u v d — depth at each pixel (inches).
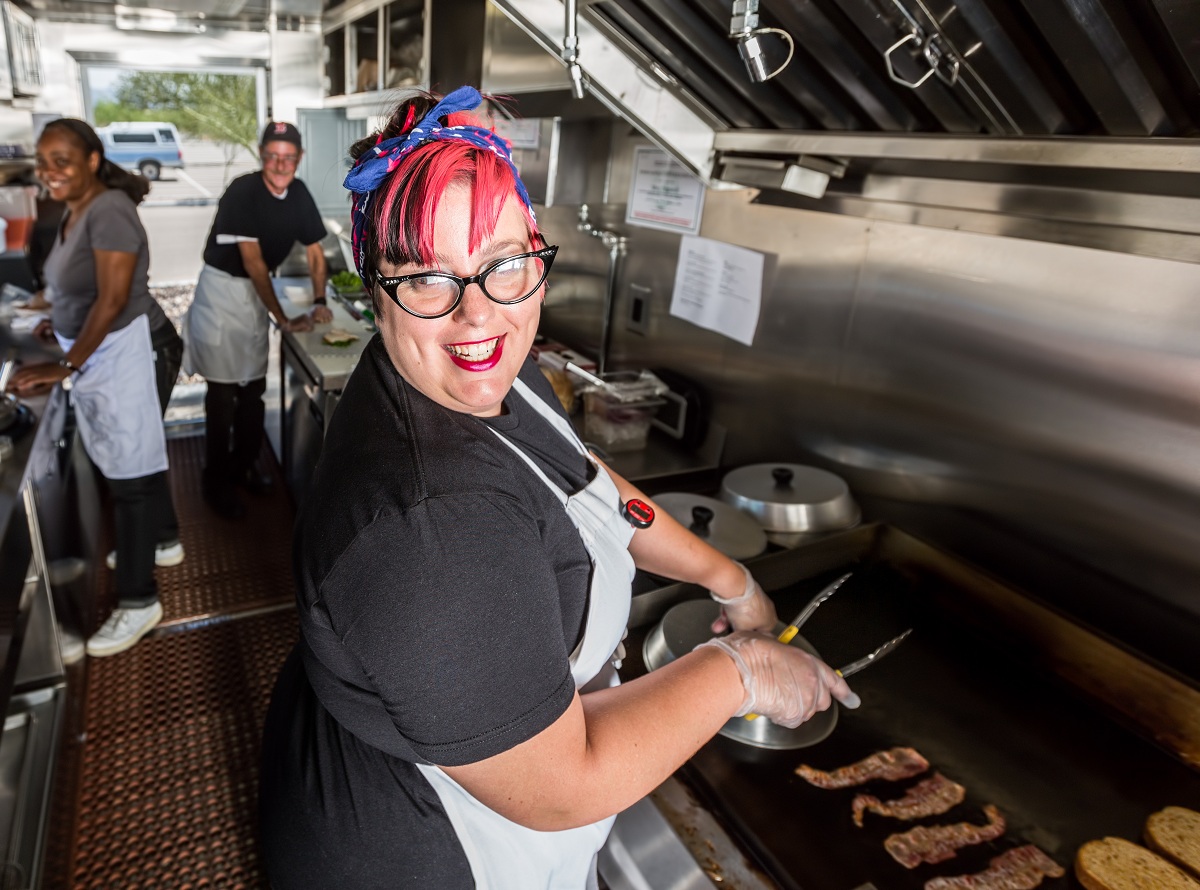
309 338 113.0
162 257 217.6
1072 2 30.2
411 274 25.3
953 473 61.6
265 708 85.8
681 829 39.6
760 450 79.6
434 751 26.6
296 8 153.6
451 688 25.7
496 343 27.1
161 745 79.8
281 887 37.4
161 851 68.4
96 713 83.4
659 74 57.1
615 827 42.4
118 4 153.3
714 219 80.7
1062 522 54.4
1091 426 51.6
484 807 34.3
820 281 70.1
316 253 129.6
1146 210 41.9
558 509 31.5
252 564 112.7
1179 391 46.8
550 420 38.1
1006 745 45.5
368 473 27.0
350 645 26.6
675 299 87.5
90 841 68.8
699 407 85.1
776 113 54.4
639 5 49.7
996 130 41.7
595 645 35.0
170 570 110.0
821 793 41.4
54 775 70.2
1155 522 49.2
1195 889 35.3
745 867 37.8
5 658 61.3
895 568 60.5
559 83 74.4
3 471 65.4
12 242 153.8
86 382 87.8
